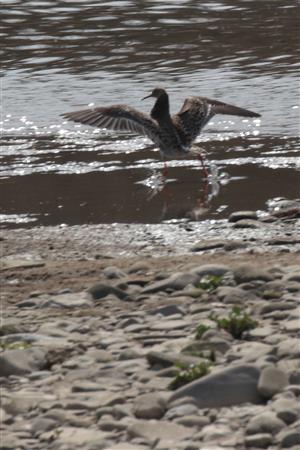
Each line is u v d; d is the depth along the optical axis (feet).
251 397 29.78
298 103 75.92
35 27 103.81
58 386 31.37
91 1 115.55
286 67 86.12
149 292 40.93
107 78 84.99
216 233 50.57
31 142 68.49
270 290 39.73
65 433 27.89
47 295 41.29
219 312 37.29
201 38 97.30
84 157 64.85
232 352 32.81
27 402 29.91
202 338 34.27
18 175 61.57
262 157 63.77
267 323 36.01
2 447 27.35
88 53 93.20
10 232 51.78
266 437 27.02
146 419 28.84
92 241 49.98
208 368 31.35
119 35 99.55
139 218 53.42
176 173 61.11
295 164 62.13
